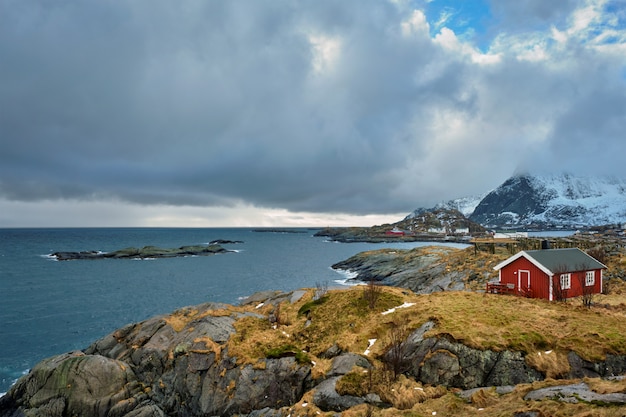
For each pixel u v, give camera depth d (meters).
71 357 33.94
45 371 32.88
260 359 30.89
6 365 46.25
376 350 28.23
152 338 37.41
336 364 28.08
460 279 63.03
